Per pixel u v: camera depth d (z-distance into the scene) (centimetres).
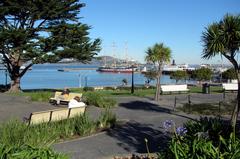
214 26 1123
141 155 1003
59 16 3306
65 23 3259
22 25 3272
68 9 3256
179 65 12950
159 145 1157
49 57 3148
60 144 1154
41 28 3234
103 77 9600
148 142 1205
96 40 3366
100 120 1451
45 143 1002
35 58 3173
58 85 6103
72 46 3231
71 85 6047
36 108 2175
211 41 1113
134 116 1828
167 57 2605
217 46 1105
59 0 3209
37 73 12800
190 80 6297
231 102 2480
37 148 562
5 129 1029
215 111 2022
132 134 1345
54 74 11738
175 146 587
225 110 2066
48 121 1299
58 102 2353
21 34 3008
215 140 750
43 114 1293
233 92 3397
